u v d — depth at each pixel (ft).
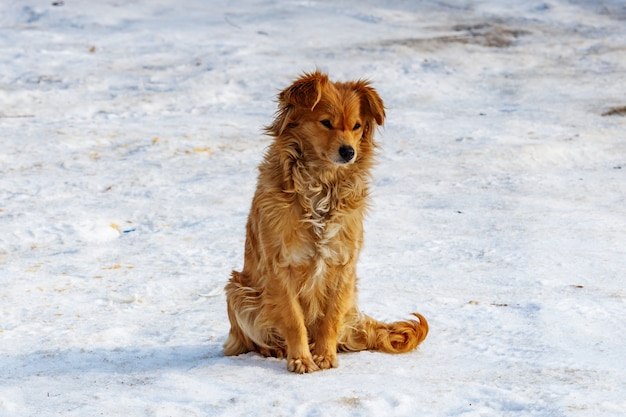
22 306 30.81
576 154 59.82
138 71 84.94
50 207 46.98
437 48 94.32
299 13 113.29
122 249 39.60
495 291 31.96
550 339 25.61
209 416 18.83
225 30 103.71
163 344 26.45
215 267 36.35
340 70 85.97
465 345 25.45
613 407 18.92
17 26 105.60
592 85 80.74
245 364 23.94
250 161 58.13
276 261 23.66
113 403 19.76
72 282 34.06
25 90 76.64
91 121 68.18
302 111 24.32
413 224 43.75
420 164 57.31
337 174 24.14
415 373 22.36
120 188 51.37
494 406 19.29
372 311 29.35
